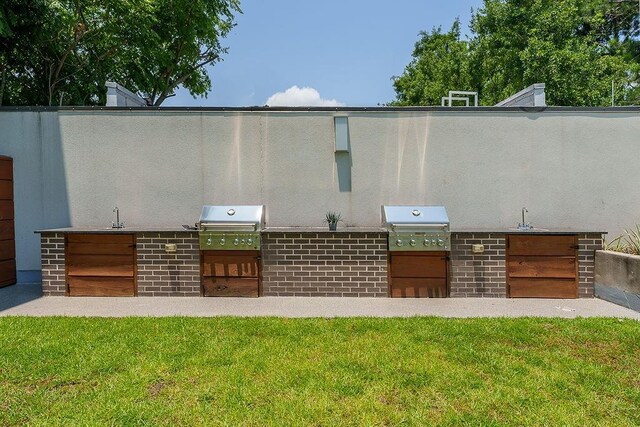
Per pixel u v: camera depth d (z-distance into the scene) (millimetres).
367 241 5555
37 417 2484
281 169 6496
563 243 5488
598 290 5434
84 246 5633
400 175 6500
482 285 5527
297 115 6488
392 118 6477
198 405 2631
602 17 17312
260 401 2689
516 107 6410
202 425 2414
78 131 6520
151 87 14703
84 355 3398
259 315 4680
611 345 3650
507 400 2693
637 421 2455
